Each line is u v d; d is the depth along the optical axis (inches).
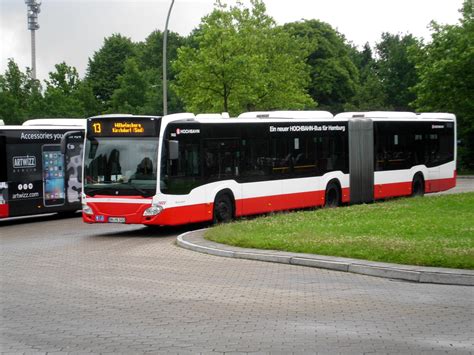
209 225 892.6
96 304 397.7
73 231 860.0
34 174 992.2
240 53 1717.5
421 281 473.4
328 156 1016.2
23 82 1984.5
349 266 518.3
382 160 1116.5
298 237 643.5
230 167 855.7
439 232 663.8
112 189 773.3
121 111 2733.8
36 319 358.3
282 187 933.8
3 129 956.6
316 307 386.6
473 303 395.9
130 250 658.2
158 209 760.3
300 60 2351.1
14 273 522.3
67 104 1972.2
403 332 324.8
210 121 830.5
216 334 323.0
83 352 293.1
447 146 1256.8
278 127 930.1
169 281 478.3
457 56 2006.6
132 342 308.8
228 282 473.1
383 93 3282.5
